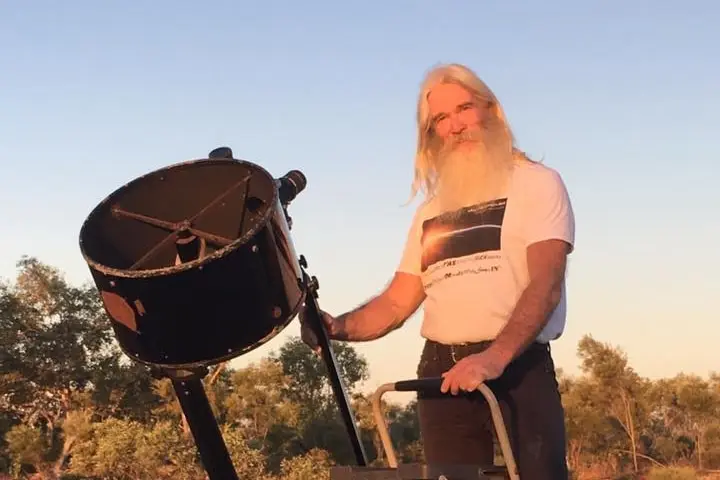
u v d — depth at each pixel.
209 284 1.99
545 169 2.69
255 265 2.03
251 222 2.18
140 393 25.94
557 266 2.50
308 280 2.39
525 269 2.65
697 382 35.88
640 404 33.66
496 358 2.28
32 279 25.69
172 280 1.98
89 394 25.66
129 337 2.09
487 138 2.76
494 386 2.57
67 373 25.42
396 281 3.04
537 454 2.50
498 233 2.66
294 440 26.95
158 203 2.32
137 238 2.26
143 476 21.88
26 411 26.06
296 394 28.30
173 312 2.01
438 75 2.84
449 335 2.70
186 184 2.32
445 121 2.81
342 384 2.61
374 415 2.45
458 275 2.71
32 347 25.23
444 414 2.70
